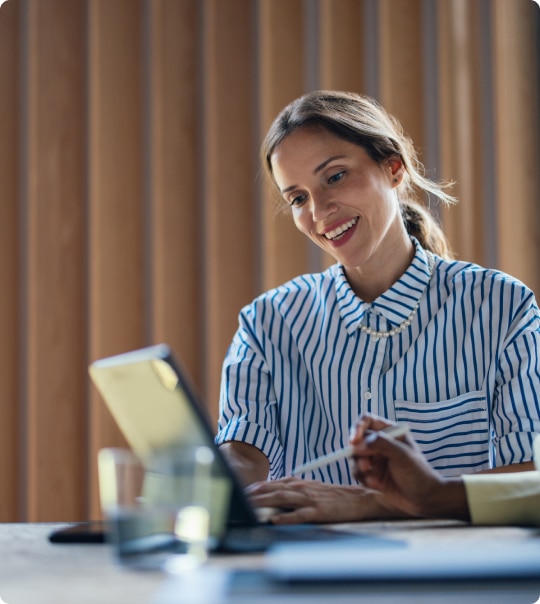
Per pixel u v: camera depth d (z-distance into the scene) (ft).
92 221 10.10
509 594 1.99
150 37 10.36
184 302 9.98
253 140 10.12
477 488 3.69
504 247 9.58
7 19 10.52
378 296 5.62
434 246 6.09
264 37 10.00
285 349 5.75
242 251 9.95
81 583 2.41
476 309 5.42
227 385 5.72
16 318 10.32
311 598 1.98
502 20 9.80
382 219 5.44
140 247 10.16
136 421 3.36
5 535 3.88
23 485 10.22
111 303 10.03
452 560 2.14
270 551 2.96
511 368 5.14
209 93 10.06
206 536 2.93
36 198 10.24
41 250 10.20
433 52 10.03
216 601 1.96
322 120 5.38
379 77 10.04
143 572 2.62
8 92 10.44
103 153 10.14
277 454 5.56
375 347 5.49
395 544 2.93
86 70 10.48
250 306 5.96
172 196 10.05
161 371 3.10
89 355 10.18
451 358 5.39
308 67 10.19
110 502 2.77
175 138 10.11
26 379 10.29
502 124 9.69
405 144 6.22
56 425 10.03
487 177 9.86
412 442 3.85
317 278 5.92
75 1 10.49
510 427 4.96
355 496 4.07
